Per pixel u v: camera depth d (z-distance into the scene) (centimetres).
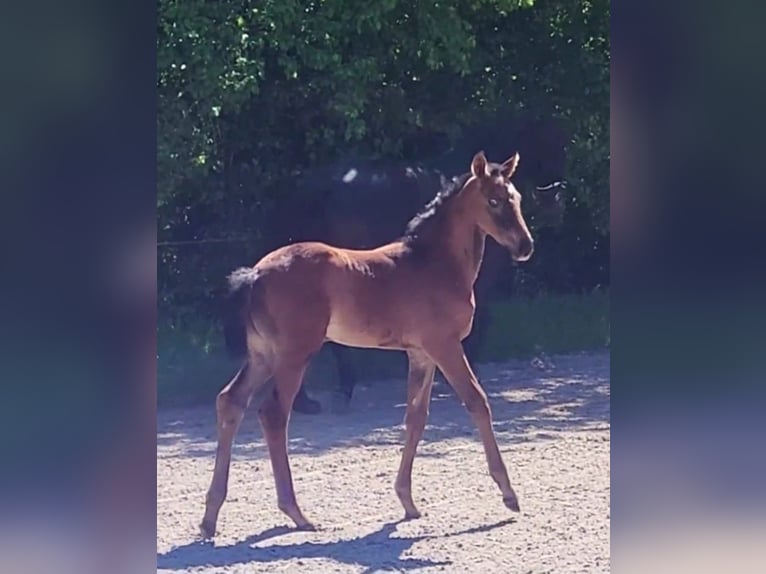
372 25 1198
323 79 1220
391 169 1069
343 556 612
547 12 1377
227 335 786
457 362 678
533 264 1463
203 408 1027
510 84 1370
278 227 1068
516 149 1175
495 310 1393
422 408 689
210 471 812
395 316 670
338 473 799
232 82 1140
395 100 1301
